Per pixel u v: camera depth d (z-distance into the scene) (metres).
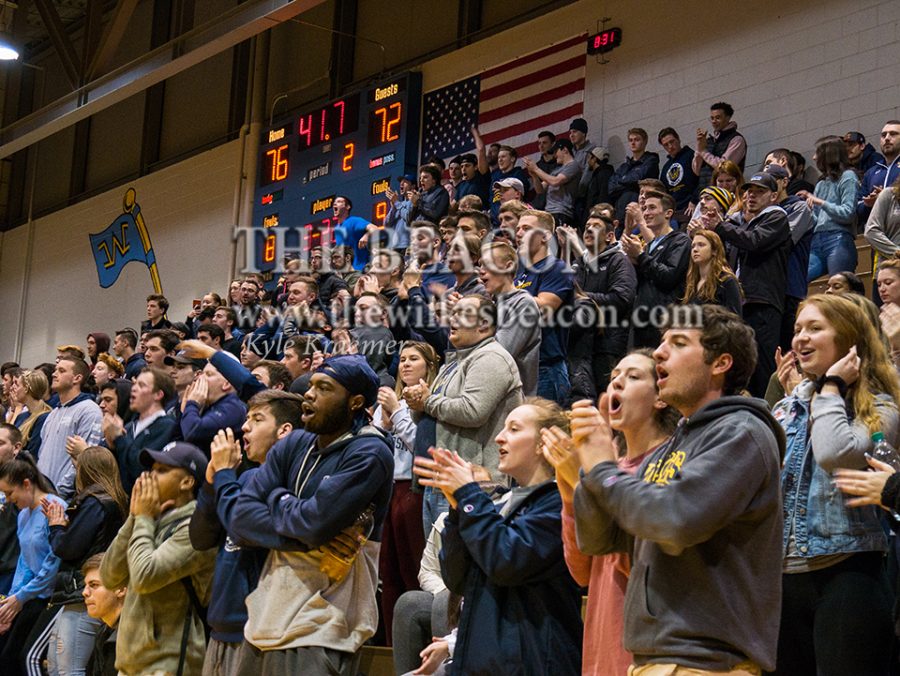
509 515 3.70
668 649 2.79
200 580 4.90
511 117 11.91
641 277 7.14
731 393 3.09
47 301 18.78
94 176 18.55
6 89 19.84
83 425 8.34
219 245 15.17
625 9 11.06
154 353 8.25
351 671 4.22
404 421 5.71
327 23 14.84
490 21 12.84
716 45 10.23
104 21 18.38
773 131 9.66
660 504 2.72
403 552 5.58
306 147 13.65
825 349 3.64
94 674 5.75
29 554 6.68
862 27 9.15
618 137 10.94
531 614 3.58
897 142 7.88
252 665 4.23
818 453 3.45
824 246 7.85
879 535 3.44
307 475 4.29
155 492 4.95
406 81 12.73
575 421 3.01
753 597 2.80
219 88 16.30
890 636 3.37
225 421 5.86
